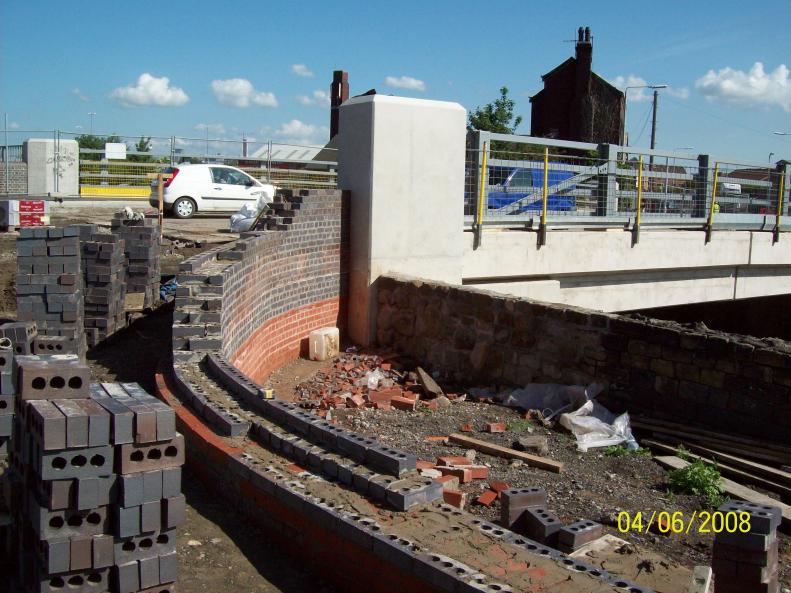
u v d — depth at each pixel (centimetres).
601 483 668
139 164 2809
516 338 974
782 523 605
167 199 2191
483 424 841
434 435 793
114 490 366
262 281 944
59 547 356
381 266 1152
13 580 413
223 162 2925
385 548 391
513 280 1371
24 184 2761
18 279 835
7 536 425
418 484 453
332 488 466
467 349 1034
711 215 1628
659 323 849
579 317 904
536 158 1552
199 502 527
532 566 375
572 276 1447
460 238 1223
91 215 2166
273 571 444
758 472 696
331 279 1145
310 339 1084
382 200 1141
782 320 2041
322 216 1111
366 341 1155
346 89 3712
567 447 773
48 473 350
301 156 3045
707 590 407
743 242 1722
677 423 806
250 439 552
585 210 1456
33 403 379
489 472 679
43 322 841
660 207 1588
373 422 830
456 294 1048
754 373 759
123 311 1018
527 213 1349
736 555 399
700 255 1622
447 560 373
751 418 762
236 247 871
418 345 1104
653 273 1582
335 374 1033
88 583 367
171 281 1221
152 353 910
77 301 853
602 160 1462
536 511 489
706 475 658
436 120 1177
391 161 1143
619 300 1535
